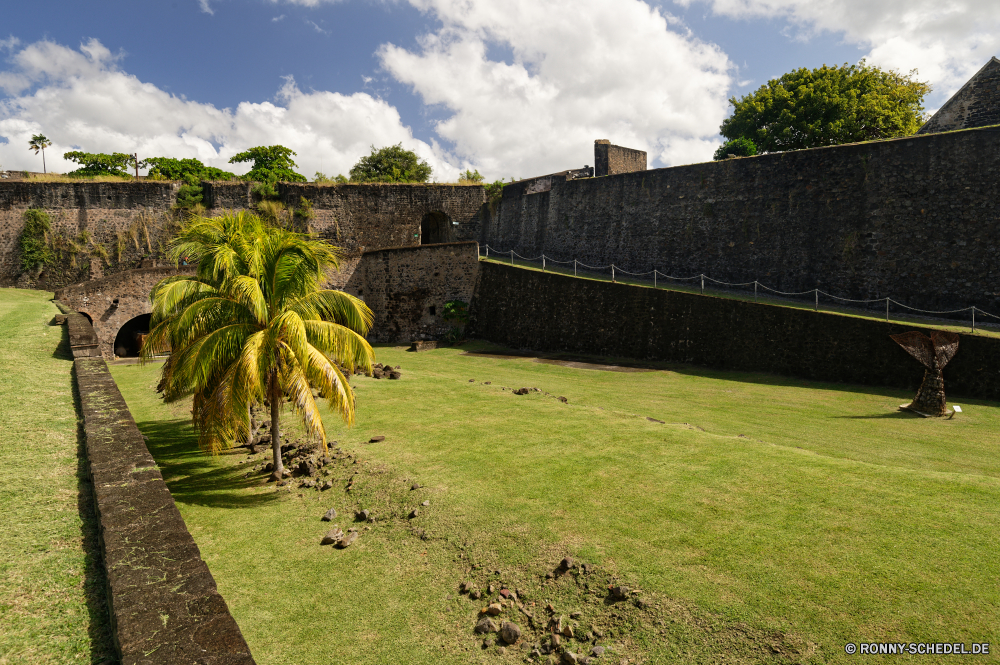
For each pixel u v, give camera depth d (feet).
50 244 89.30
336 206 105.70
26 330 47.73
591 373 57.82
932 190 57.77
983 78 62.34
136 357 73.77
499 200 110.63
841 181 64.18
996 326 51.44
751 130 109.09
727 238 74.49
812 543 17.26
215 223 28.14
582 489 22.86
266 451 32.48
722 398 44.52
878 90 102.22
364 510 23.50
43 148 130.93
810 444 30.71
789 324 54.24
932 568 15.39
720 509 20.11
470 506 22.21
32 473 18.07
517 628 15.87
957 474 22.17
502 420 34.04
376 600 17.76
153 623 10.34
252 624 16.57
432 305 87.35
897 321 51.37
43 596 11.91
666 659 14.01
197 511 24.58
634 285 67.62
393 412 36.70
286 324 25.12
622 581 16.72
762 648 13.66
